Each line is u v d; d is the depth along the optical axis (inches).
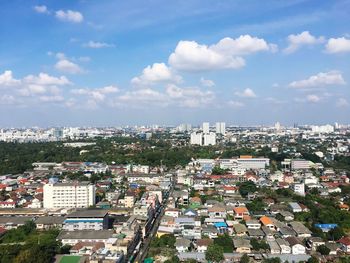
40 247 7544.3
